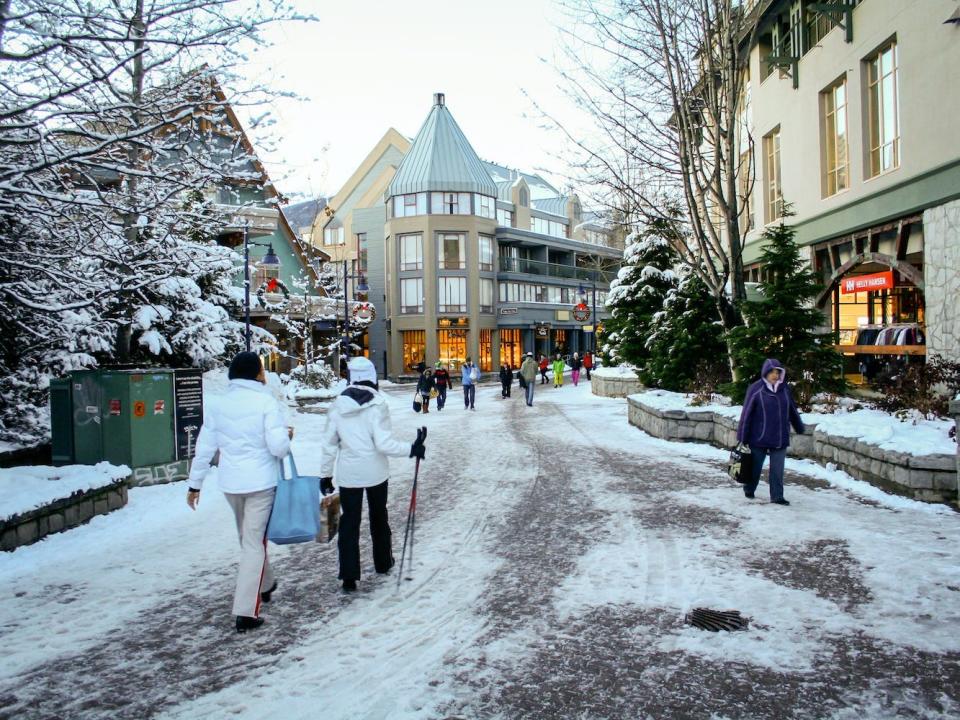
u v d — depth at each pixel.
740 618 4.51
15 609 5.11
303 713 3.49
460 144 53.09
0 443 11.66
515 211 59.91
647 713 3.39
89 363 13.61
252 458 4.68
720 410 12.19
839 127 15.62
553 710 3.45
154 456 9.96
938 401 8.88
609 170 14.24
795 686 3.59
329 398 22.53
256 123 8.73
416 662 4.05
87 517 7.75
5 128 6.84
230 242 27.39
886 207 13.17
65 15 7.05
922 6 11.76
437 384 24.12
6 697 3.74
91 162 8.52
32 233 10.32
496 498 8.72
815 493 8.07
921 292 14.18
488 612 4.80
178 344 17.23
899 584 4.95
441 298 51.50
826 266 16.70
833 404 10.87
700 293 18.30
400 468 11.42
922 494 7.12
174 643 4.43
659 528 6.86
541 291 60.12
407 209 52.00
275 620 4.77
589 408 22.09
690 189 13.45
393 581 5.54
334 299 35.81
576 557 6.03
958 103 10.94
